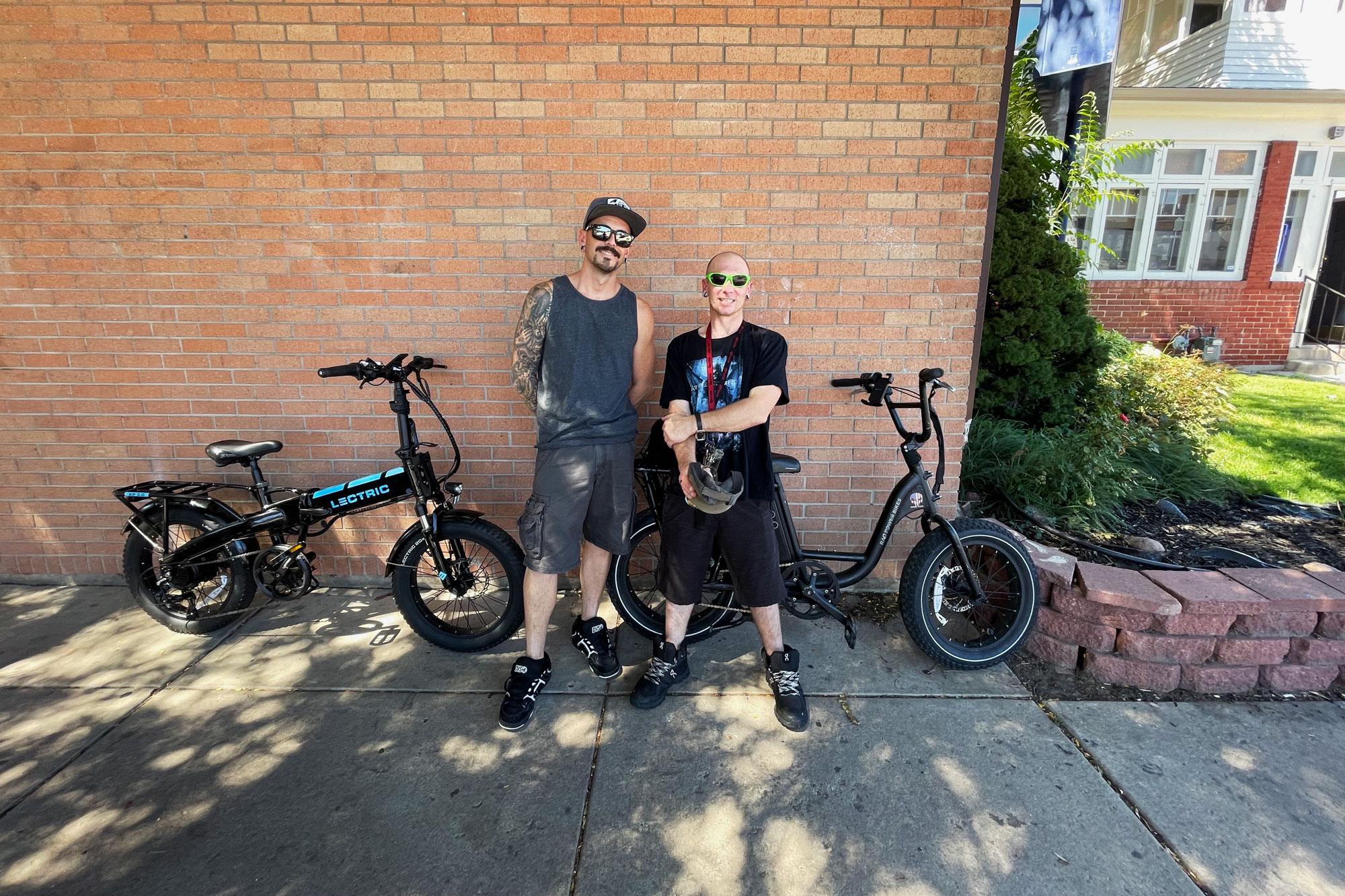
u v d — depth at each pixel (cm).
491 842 200
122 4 286
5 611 325
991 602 300
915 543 339
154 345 321
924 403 278
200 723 250
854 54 290
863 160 299
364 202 304
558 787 221
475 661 289
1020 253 420
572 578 351
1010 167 420
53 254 311
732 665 288
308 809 212
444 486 291
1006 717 255
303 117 296
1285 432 528
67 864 192
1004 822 206
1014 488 382
